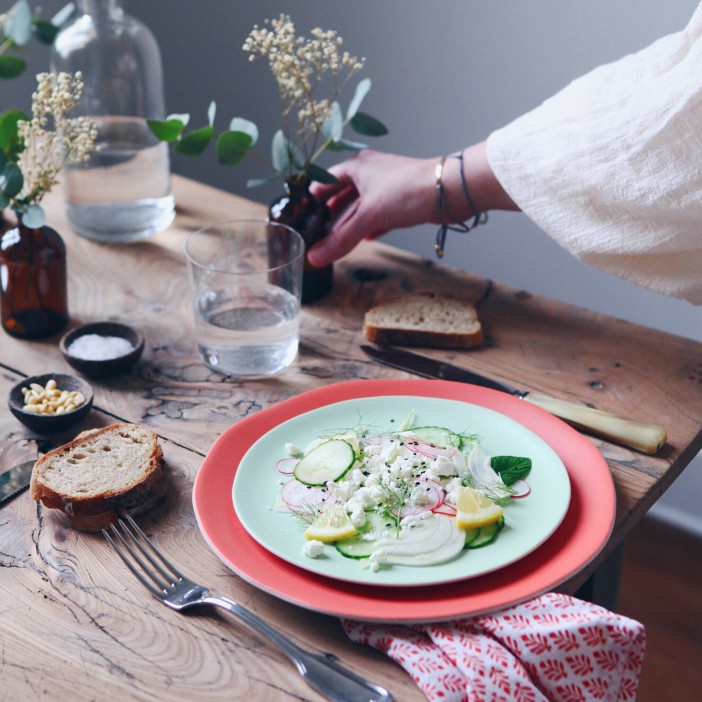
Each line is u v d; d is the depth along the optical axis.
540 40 1.75
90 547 0.79
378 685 0.66
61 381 0.97
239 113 2.22
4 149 1.09
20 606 0.72
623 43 1.67
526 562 0.73
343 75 2.01
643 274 1.05
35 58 2.12
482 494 0.78
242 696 0.65
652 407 0.99
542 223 1.06
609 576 1.02
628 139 0.97
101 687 0.65
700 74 0.91
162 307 1.18
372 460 0.82
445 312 1.14
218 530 0.76
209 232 1.13
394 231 2.12
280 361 1.04
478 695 0.63
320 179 1.16
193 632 0.70
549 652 0.66
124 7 2.25
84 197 1.30
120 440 0.88
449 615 0.67
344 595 0.70
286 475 0.83
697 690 1.57
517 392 0.99
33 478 0.81
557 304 1.20
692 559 1.87
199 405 0.98
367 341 1.11
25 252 1.05
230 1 2.10
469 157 1.16
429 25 1.87
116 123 1.28
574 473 0.84
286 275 1.02
